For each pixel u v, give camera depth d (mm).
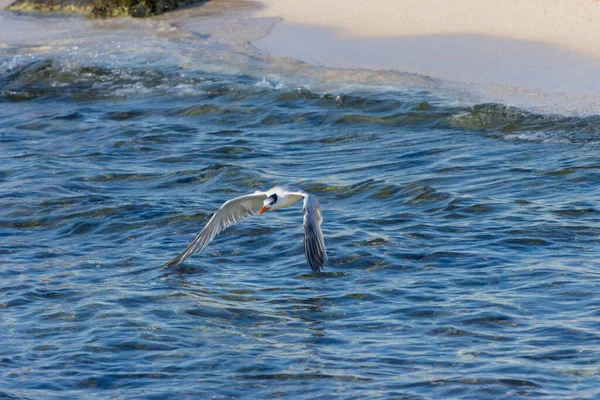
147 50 30500
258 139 22562
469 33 28328
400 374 10844
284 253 15117
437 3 31453
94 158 21484
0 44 32312
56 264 15227
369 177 18953
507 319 12211
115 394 10688
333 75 26562
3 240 16500
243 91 26078
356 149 21281
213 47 30328
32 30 34562
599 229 15398
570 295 12844
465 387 10422
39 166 20781
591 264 13945
